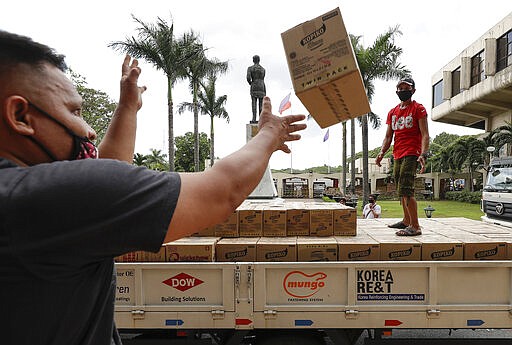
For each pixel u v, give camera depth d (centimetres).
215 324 279
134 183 67
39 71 74
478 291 279
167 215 66
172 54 1609
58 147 77
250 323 277
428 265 275
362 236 337
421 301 279
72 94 81
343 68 124
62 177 63
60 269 64
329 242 303
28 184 62
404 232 339
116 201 63
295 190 3838
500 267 276
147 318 282
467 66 2369
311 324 278
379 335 296
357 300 279
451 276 279
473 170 2795
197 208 71
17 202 60
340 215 336
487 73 2072
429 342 295
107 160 70
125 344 299
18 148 74
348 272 278
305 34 129
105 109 1916
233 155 86
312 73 129
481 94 2202
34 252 61
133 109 132
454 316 275
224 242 306
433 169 3466
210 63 1947
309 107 142
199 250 293
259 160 88
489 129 2655
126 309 282
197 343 297
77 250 63
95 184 63
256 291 277
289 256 298
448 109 2717
